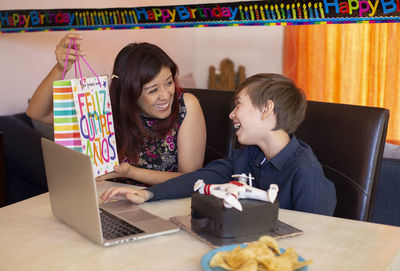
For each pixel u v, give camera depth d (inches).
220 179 59.4
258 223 41.3
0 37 112.2
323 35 163.0
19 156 97.3
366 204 59.1
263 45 176.2
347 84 161.3
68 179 41.8
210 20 90.6
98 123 50.3
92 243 40.9
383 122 59.6
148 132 69.9
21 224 45.6
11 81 115.6
